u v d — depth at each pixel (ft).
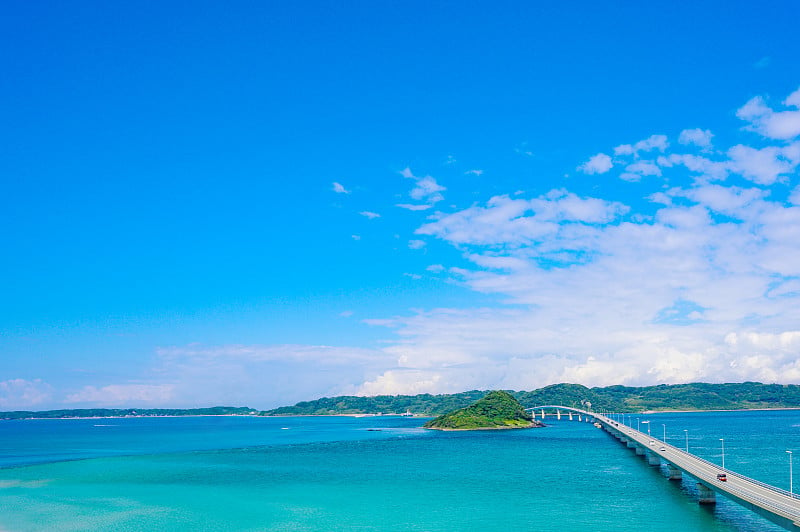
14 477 561.02
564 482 490.08
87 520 361.30
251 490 462.60
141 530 335.88
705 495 388.78
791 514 268.41
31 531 337.93
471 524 338.95
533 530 324.80
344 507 389.19
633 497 417.28
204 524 347.36
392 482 497.46
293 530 331.16
